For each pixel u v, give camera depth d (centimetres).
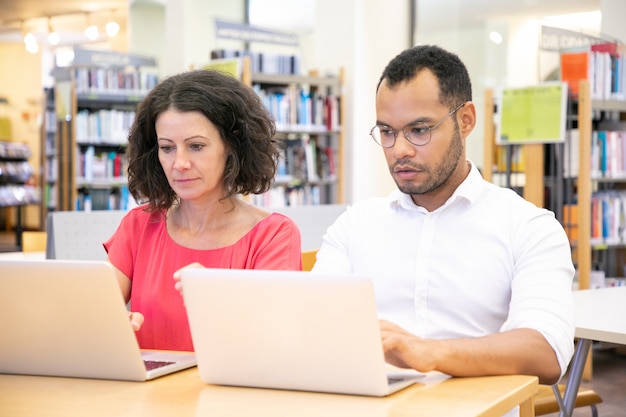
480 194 195
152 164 213
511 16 719
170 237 212
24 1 1294
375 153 793
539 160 507
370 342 140
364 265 204
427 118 179
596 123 582
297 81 754
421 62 181
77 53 909
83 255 379
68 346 163
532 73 706
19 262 162
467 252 192
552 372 166
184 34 980
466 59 758
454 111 182
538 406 283
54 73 938
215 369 155
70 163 818
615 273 575
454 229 194
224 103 202
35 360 167
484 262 190
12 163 1537
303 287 143
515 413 169
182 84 201
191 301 153
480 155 747
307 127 760
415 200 200
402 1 789
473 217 194
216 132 201
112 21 1452
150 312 207
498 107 514
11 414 138
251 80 726
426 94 179
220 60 715
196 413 137
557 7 677
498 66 733
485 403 138
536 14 695
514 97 506
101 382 162
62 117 841
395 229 202
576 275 508
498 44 731
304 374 147
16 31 1555
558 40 536
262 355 150
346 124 797
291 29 1002
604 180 573
